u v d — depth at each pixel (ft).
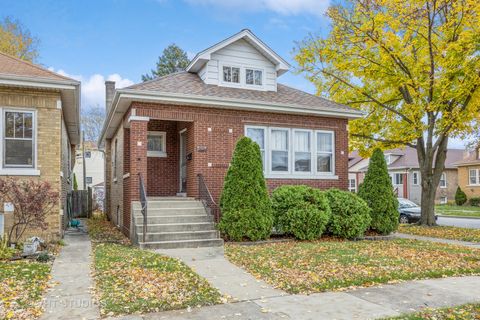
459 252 33.27
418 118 55.77
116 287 20.80
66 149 52.85
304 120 47.91
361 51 55.72
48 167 34.81
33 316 16.65
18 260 27.68
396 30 53.47
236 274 24.62
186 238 35.60
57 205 35.14
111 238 41.91
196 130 42.60
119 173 51.24
